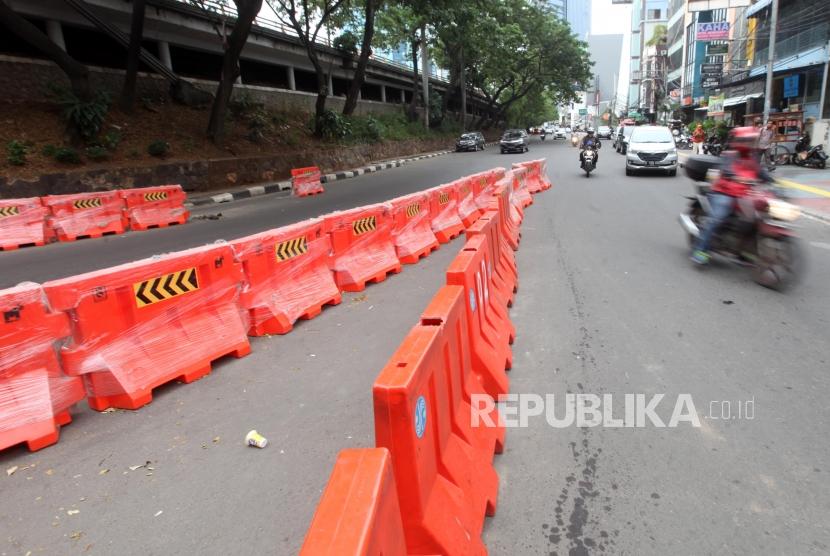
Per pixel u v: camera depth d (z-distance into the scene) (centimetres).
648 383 399
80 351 379
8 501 296
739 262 653
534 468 307
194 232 1139
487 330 405
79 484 308
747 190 624
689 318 528
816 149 1788
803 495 276
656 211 1192
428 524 200
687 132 3447
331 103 3331
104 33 1920
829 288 601
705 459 308
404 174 2388
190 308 447
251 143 2152
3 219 1060
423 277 731
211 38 2378
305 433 351
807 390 379
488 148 4869
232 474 311
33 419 346
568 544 250
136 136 1747
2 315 342
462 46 4038
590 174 2012
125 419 379
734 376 404
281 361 468
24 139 1446
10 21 1408
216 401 400
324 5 2522
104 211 1189
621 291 626
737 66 3325
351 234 683
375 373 434
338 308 610
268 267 532
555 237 959
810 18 2334
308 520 272
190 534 265
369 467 160
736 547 244
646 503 274
